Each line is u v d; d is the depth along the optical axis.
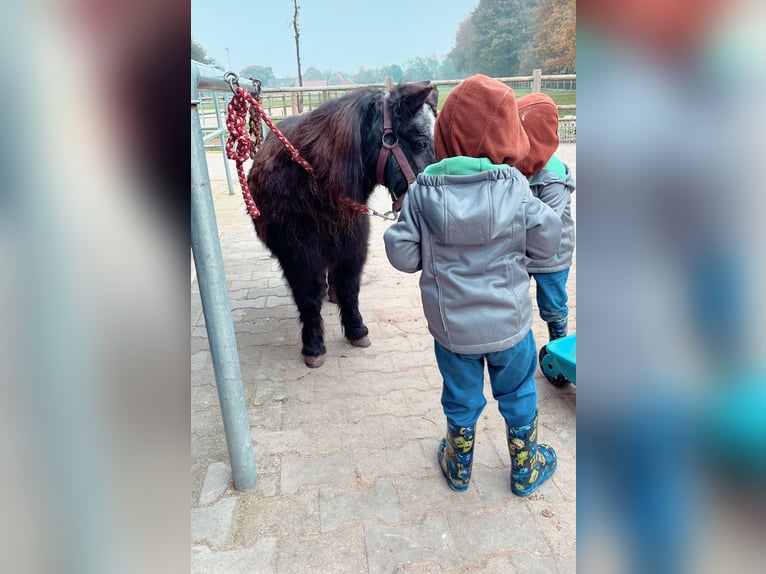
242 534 1.52
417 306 3.07
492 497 1.63
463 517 1.56
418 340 2.67
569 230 2.07
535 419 1.56
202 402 2.17
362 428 1.99
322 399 2.18
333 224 2.10
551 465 1.70
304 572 1.39
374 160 1.94
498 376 1.52
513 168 1.39
